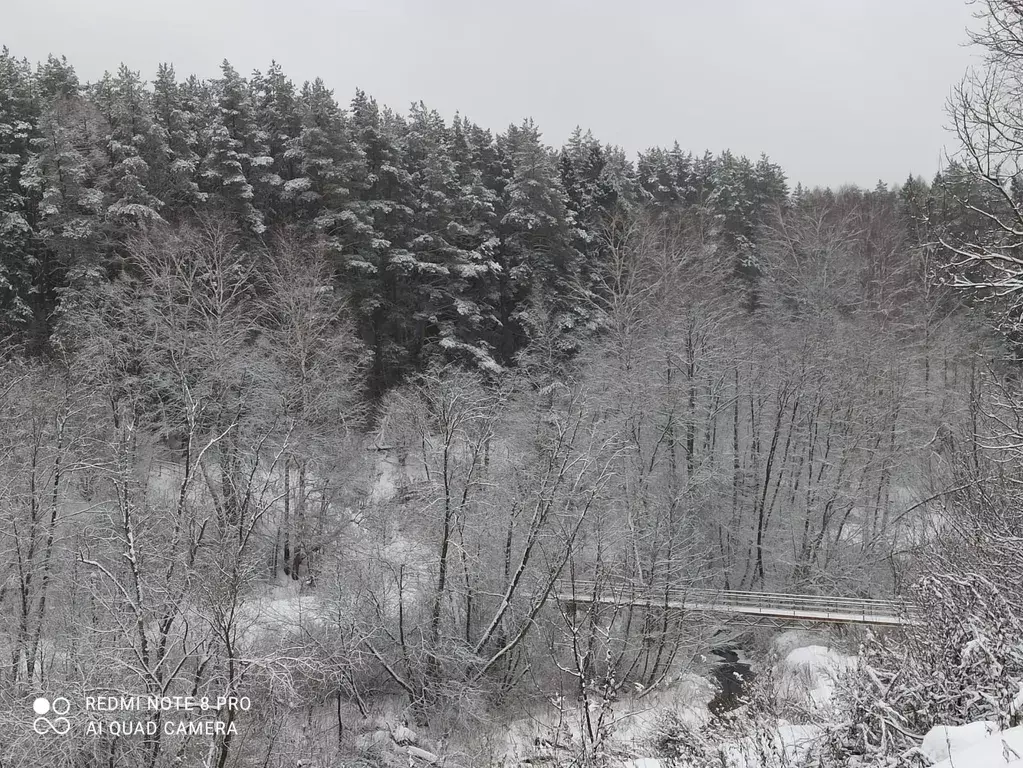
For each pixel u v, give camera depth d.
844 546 27.83
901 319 34.66
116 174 30.44
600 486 20.83
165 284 23.73
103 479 19.78
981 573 7.99
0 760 12.56
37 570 17.11
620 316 30.88
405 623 20.19
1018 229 7.97
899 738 6.40
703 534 27.53
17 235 29.75
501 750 16.89
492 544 22.02
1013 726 5.34
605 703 11.70
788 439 28.95
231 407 22.75
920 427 27.47
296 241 30.73
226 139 32.62
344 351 29.30
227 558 14.85
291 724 17.08
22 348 27.23
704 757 8.12
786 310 34.88
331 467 25.22
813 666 16.55
